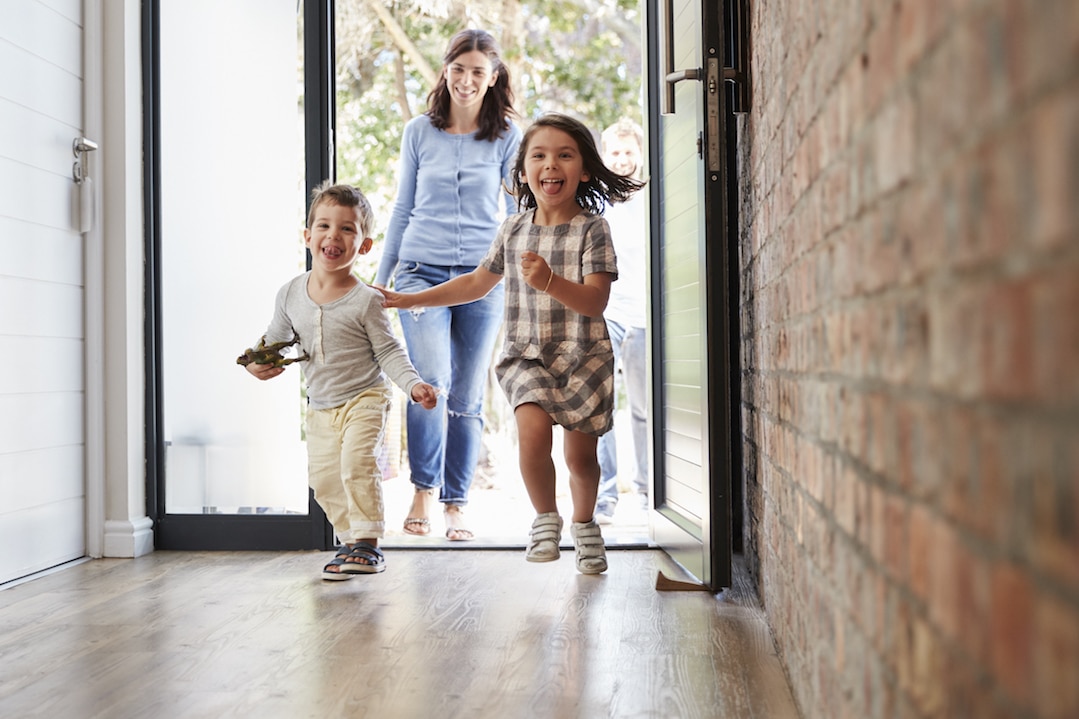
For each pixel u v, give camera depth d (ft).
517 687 5.05
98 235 9.14
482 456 16.47
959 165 1.88
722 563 7.18
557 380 8.18
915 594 2.35
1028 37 1.49
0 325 7.84
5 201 7.92
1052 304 1.42
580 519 8.26
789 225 4.80
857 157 2.95
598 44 17.22
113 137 9.24
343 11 16.93
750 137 7.23
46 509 8.48
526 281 7.80
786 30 4.79
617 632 6.16
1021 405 1.56
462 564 8.70
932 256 2.11
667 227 9.18
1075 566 1.36
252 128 9.57
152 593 7.48
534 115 17.28
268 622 6.51
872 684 2.89
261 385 9.57
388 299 8.57
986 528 1.76
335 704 4.80
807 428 4.26
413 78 17.37
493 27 17.12
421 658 5.60
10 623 6.54
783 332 5.18
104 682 5.19
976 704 1.85
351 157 17.40
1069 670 1.38
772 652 5.65
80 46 9.14
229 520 9.47
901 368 2.44
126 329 9.18
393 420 14.88
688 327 8.09
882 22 2.56
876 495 2.80
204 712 4.69
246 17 9.57
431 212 11.07
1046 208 1.43
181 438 9.56
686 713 4.62
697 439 7.75
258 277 9.55
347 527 8.44
